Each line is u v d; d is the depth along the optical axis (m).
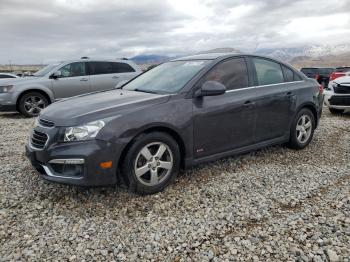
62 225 3.20
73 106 3.82
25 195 3.86
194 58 4.80
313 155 5.25
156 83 4.52
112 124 3.43
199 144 4.10
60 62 10.35
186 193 3.85
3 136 7.00
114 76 10.75
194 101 4.02
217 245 2.83
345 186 4.00
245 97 4.49
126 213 3.42
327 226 3.07
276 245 2.80
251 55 4.86
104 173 3.39
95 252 2.77
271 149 5.54
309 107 5.54
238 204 3.56
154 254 2.73
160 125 3.70
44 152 3.49
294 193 3.81
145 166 3.68
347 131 6.99
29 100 9.76
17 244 2.89
